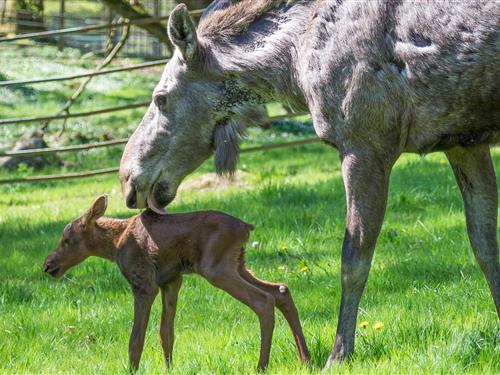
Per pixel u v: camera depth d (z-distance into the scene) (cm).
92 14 9550
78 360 1391
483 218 1303
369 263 1226
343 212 2358
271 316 1191
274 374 1157
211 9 1373
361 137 1215
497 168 2794
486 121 1191
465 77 1162
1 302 1789
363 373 1130
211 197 2836
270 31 1302
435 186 2561
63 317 1659
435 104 1188
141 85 5866
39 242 2408
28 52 6769
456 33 1155
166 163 1362
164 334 1261
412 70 1180
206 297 1730
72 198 3322
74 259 1309
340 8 1216
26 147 4125
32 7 7631
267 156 3888
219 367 1237
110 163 4066
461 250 1897
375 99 1199
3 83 3041
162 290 1264
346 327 1220
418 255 1892
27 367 1348
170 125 1351
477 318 1394
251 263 1950
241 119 1344
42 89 5603
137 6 3975
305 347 1230
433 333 1303
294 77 1281
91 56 6650
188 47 1309
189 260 1230
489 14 1139
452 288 1623
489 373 1109
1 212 3103
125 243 1255
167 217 1244
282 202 2569
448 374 1113
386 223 2194
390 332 1338
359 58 1198
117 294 1811
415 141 1220
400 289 1672
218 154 1352
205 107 1338
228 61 1316
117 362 1343
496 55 1145
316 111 1246
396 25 1184
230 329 1505
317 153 3888
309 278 1809
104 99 5450
